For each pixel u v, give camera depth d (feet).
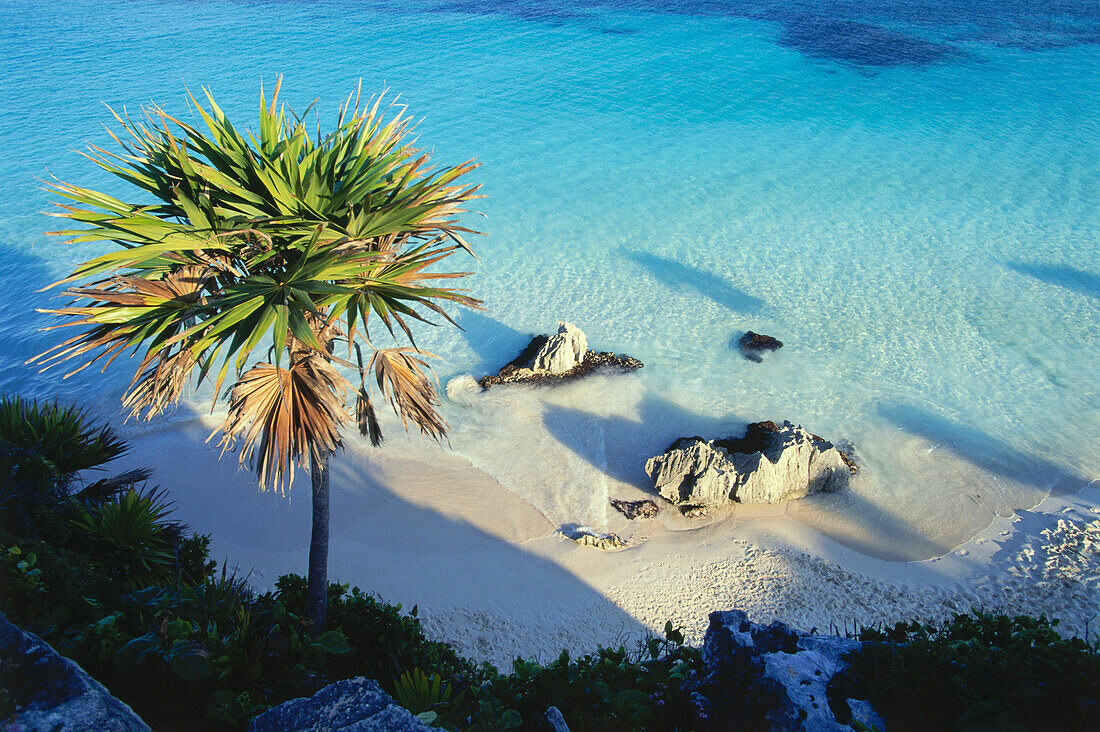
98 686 19.48
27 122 150.00
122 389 83.41
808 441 71.00
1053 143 148.46
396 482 71.67
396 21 228.43
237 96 163.73
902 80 183.62
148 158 34.86
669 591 60.13
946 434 77.97
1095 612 56.03
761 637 34.45
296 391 34.45
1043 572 60.39
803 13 237.45
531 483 72.23
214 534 64.90
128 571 38.93
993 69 190.39
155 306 32.86
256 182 35.04
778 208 125.18
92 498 42.96
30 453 39.50
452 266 108.47
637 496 71.31
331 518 67.31
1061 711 26.86
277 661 34.73
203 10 241.96
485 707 28.78
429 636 54.95
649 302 100.89
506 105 165.99
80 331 92.32
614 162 140.97
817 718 28.68
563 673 33.14
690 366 89.10
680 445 75.92
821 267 108.78
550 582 61.11
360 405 37.78
